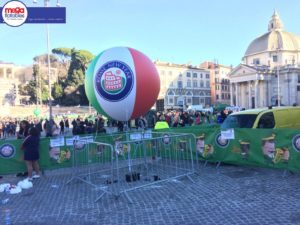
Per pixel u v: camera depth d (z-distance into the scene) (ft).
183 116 85.10
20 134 41.98
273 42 334.85
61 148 37.27
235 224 19.16
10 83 314.55
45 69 347.77
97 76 30.94
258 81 317.22
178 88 370.94
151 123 82.38
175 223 19.85
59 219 21.74
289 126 41.39
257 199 23.80
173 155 37.37
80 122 71.92
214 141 36.01
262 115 39.37
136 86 30.32
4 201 26.48
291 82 309.83
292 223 18.85
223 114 81.56
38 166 36.04
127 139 37.06
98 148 36.91
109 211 22.80
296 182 28.19
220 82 414.41
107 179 32.45
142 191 27.55
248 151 33.32
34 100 322.75
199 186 28.37
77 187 30.45
